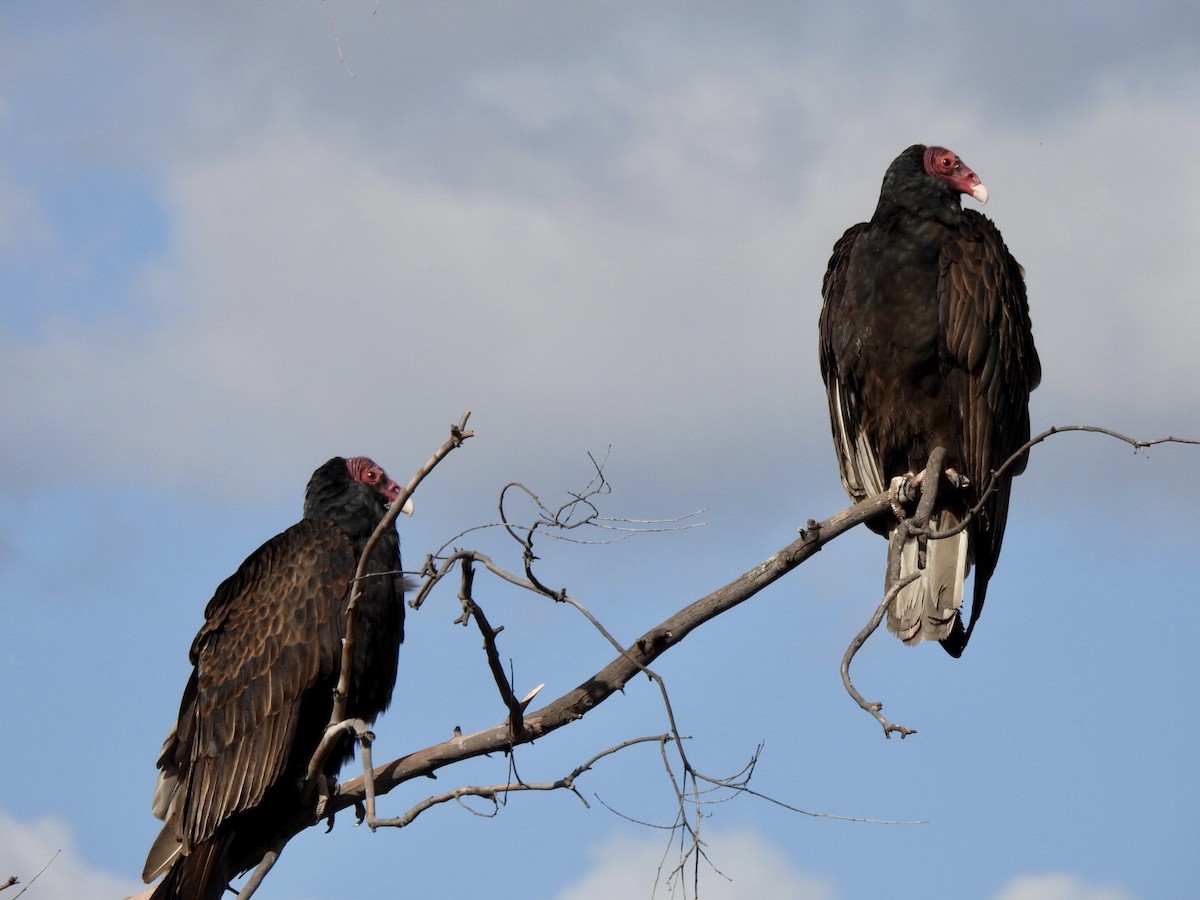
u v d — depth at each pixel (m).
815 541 9.41
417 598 7.97
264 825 10.31
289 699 10.28
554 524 7.51
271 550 10.88
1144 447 7.63
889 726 6.86
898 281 10.86
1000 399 10.87
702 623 9.12
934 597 10.38
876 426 11.20
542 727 8.90
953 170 11.26
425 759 9.26
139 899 9.73
